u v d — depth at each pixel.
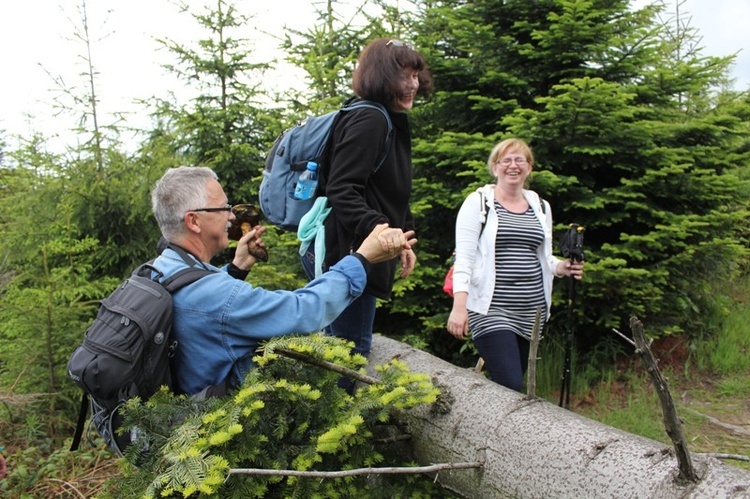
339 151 2.14
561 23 4.44
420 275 4.54
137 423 1.72
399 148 2.32
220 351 1.87
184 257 1.97
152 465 1.71
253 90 6.42
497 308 2.72
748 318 5.37
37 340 3.78
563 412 1.89
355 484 1.94
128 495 1.69
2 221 5.65
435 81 4.94
